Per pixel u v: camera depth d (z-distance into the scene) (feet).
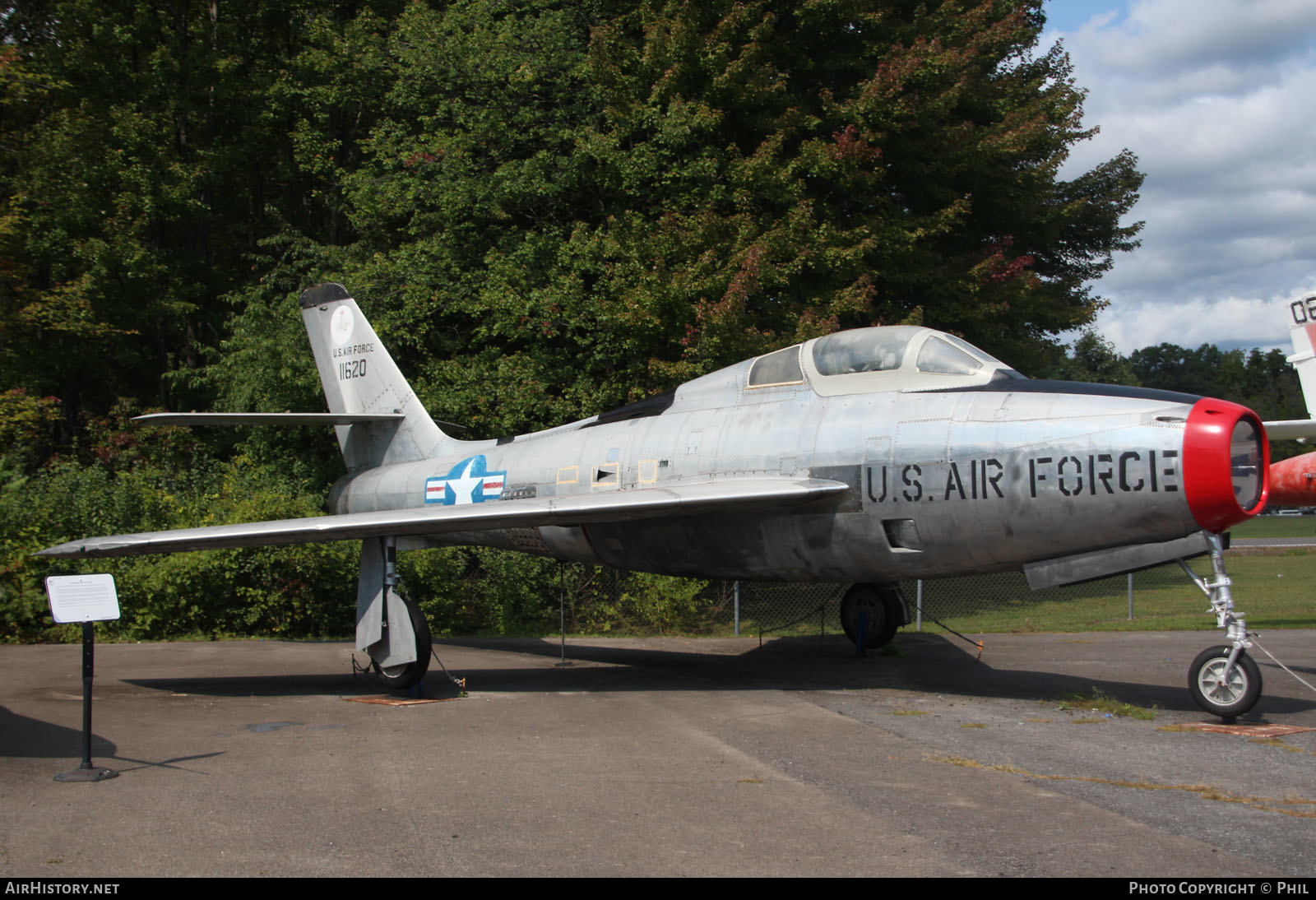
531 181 59.88
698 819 15.79
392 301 62.49
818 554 29.94
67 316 63.82
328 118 74.84
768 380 32.04
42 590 43.98
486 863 13.73
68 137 64.39
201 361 79.00
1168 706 26.53
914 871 13.30
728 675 33.47
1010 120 65.00
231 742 22.22
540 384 57.26
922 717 25.08
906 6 67.92
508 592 51.90
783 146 60.08
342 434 46.29
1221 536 24.71
